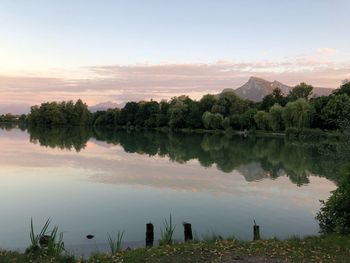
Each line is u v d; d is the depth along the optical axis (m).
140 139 100.56
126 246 18.45
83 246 18.34
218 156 60.19
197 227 22.38
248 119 124.88
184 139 100.06
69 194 30.59
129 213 25.20
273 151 67.69
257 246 15.00
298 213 25.78
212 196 30.70
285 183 37.22
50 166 46.31
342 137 20.03
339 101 93.19
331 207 17.33
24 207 26.38
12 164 47.25
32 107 198.88
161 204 27.77
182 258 13.61
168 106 167.38
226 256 13.84
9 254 14.12
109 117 191.88
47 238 15.88
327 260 13.27
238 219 24.19
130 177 39.16
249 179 39.28
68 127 187.38
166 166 48.22
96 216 24.38
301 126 99.75
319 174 42.72
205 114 138.00
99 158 55.72
